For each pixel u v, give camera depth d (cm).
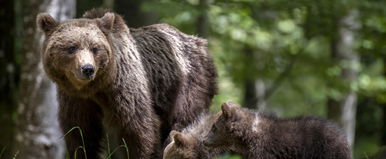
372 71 2831
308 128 1003
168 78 1117
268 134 1023
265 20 2112
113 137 1320
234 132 1045
